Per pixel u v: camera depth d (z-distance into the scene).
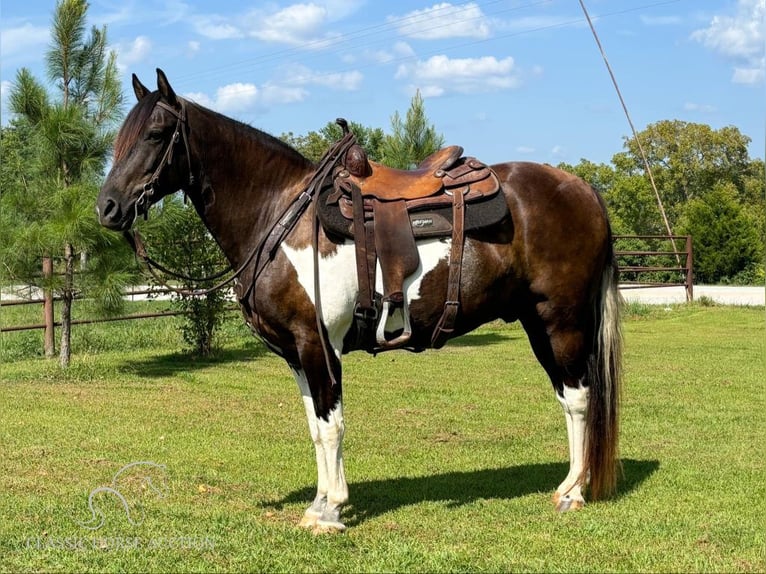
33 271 9.05
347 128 4.14
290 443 6.03
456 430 6.46
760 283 27.30
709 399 7.66
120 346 12.05
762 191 42.41
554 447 5.86
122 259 8.80
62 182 8.99
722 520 4.13
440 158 4.23
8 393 8.20
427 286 3.99
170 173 3.96
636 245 30.03
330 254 3.90
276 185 4.11
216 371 9.71
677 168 42.72
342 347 4.07
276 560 3.64
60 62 9.60
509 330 14.55
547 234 4.20
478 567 3.53
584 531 3.97
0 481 4.97
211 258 10.66
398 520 4.18
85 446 5.92
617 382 4.39
